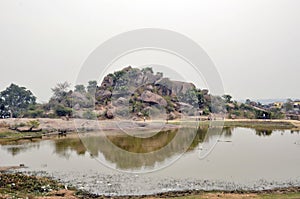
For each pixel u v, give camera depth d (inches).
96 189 463.5
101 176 533.0
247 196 424.2
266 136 1035.9
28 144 939.3
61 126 1212.5
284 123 1398.9
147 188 462.3
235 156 679.1
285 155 699.4
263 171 549.6
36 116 1441.9
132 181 498.6
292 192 442.3
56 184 492.7
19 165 632.4
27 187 475.2
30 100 1747.0
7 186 474.9
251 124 1364.4
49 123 1243.8
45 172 571.2
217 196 424.5
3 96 1740.9
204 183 480.4
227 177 513.3
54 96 1519.4
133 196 431.2
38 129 1181.7
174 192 444.5
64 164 633.6
